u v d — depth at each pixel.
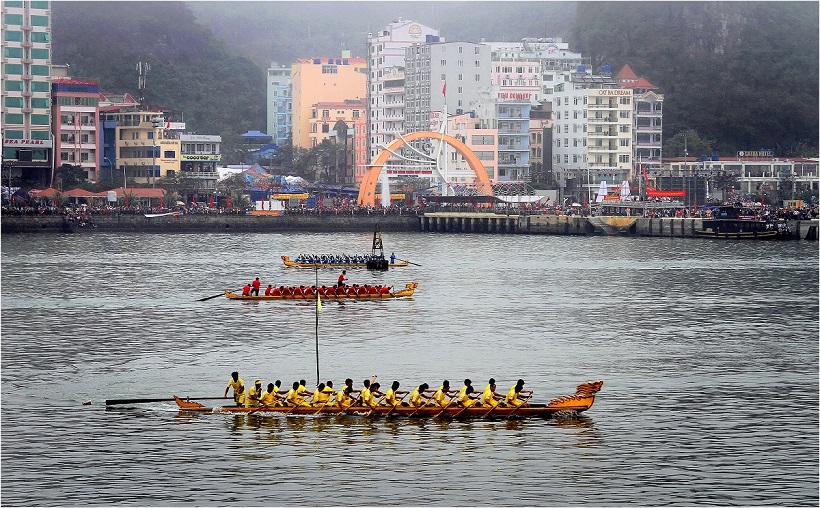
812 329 124.25
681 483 69.88
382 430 79.81
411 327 124.81
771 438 78.56
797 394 91.19
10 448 76.06
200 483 69.69
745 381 96.00
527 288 163.62
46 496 67.69
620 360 105.44
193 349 111.00
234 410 84.00
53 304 143.25
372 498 67.31
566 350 110.75
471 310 138.62
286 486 69.19
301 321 128.88
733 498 67.69
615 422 82.12
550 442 77.31
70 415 84.19
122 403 86.81
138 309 138.62
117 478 70.56
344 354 108.69
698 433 79.56
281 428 80.44
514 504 66.56
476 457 74.12
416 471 71.62
